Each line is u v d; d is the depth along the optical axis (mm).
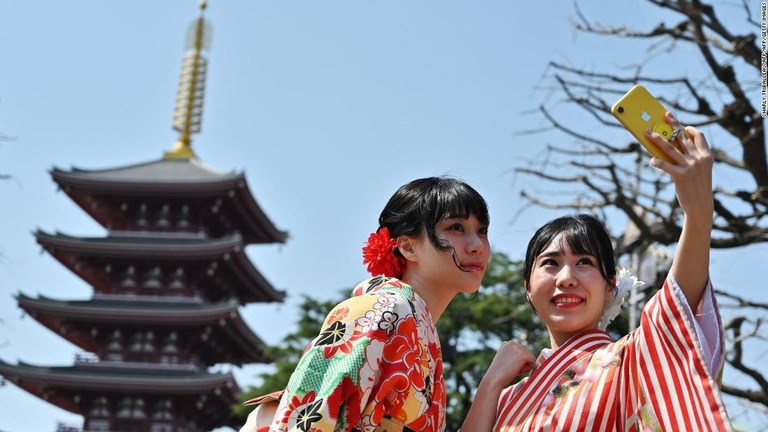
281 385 24688
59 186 33875
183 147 36656
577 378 2955
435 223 2984
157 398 32281
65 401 33125
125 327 32875
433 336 2887
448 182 3057
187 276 33281
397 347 2732
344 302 2824
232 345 34938
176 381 31203
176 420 32344
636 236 11602
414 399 2721
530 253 3287
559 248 3182
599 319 3254
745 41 11125
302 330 24875
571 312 3141
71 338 33875
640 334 2758
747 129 11492
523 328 21609
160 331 32781
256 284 35344
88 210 35031
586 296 3135
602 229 3244
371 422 2680
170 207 34375
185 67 38281
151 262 33156
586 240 3160
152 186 33406
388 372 2707
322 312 25250
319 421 2596
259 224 36219
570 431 2846
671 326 2662
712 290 2697
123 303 33094
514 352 3295
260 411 2855
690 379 2602
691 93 11609
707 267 2686
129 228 34438
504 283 21562
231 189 33156
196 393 31547
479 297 21688
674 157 2654
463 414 22594
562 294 3145
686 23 11797
